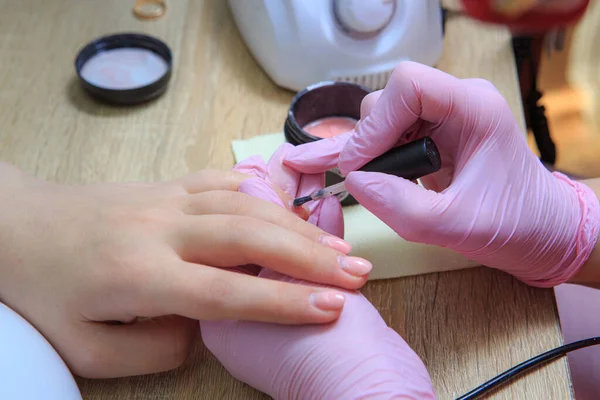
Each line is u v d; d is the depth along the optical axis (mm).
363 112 505
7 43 615
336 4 560
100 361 447
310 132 548
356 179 458
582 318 561
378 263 494
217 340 448
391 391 410
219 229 444
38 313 450
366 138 468
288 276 449
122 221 459
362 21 557
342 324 428
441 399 449
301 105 542
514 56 614
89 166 543
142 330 452
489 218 462
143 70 596
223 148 554
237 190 487
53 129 564
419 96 461
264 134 562
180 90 589
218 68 604
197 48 617
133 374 454
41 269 453
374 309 444
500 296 485
